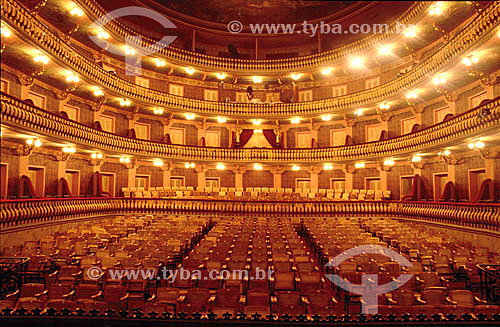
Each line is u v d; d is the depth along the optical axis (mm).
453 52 18312
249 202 22438
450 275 10320
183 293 7988
